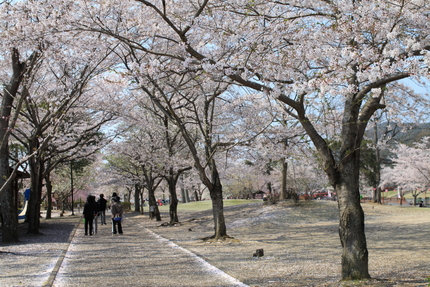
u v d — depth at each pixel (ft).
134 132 74.43
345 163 19.61
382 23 20.83
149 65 23.27
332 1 22.31
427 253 27.53
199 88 41.01
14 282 20.45
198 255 29.78
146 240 42.55
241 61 24.75
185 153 76.38
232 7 24.58
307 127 20.74
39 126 46.42
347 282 17.88
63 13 28.50
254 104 42.45
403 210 73.87
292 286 18.86
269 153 48.34
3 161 39.86
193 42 32.89
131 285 19.85
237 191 160.86
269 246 34.68
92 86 49.08
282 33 23.15
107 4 31.35
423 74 17.48
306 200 83.05
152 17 31.81
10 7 29.04
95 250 34.12
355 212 18.98
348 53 20.13
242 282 20.17
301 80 25.12
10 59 43.73
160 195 238.27
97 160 104.88
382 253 28.55
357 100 19.63
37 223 54.19
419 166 87.66
